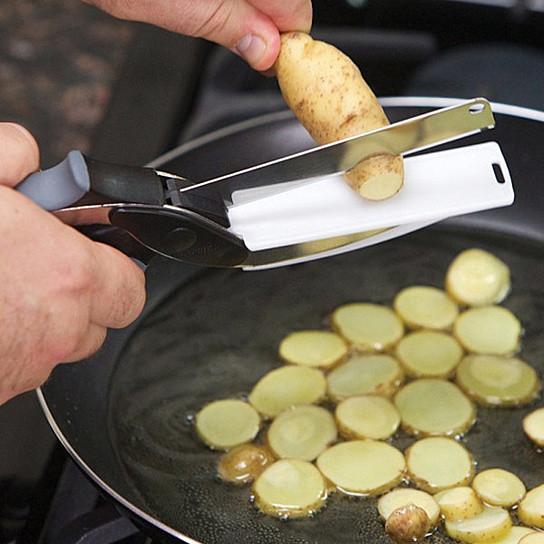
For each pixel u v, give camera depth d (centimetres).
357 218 90
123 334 105
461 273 106
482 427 97
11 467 96
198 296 108
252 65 93
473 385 99
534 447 95
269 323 105
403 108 110
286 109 119
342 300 107
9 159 83
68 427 96
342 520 92
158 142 116
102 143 117
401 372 100
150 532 87
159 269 109
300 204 90
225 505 93
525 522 91
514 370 99
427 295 105
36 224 81
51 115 123
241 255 88
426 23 128
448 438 96
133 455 97
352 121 89
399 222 90
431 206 91
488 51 121
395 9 128
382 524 92
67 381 99
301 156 87
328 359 102
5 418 99
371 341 103
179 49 125
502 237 110
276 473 94
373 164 88
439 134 88
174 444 98
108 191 83
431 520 91
